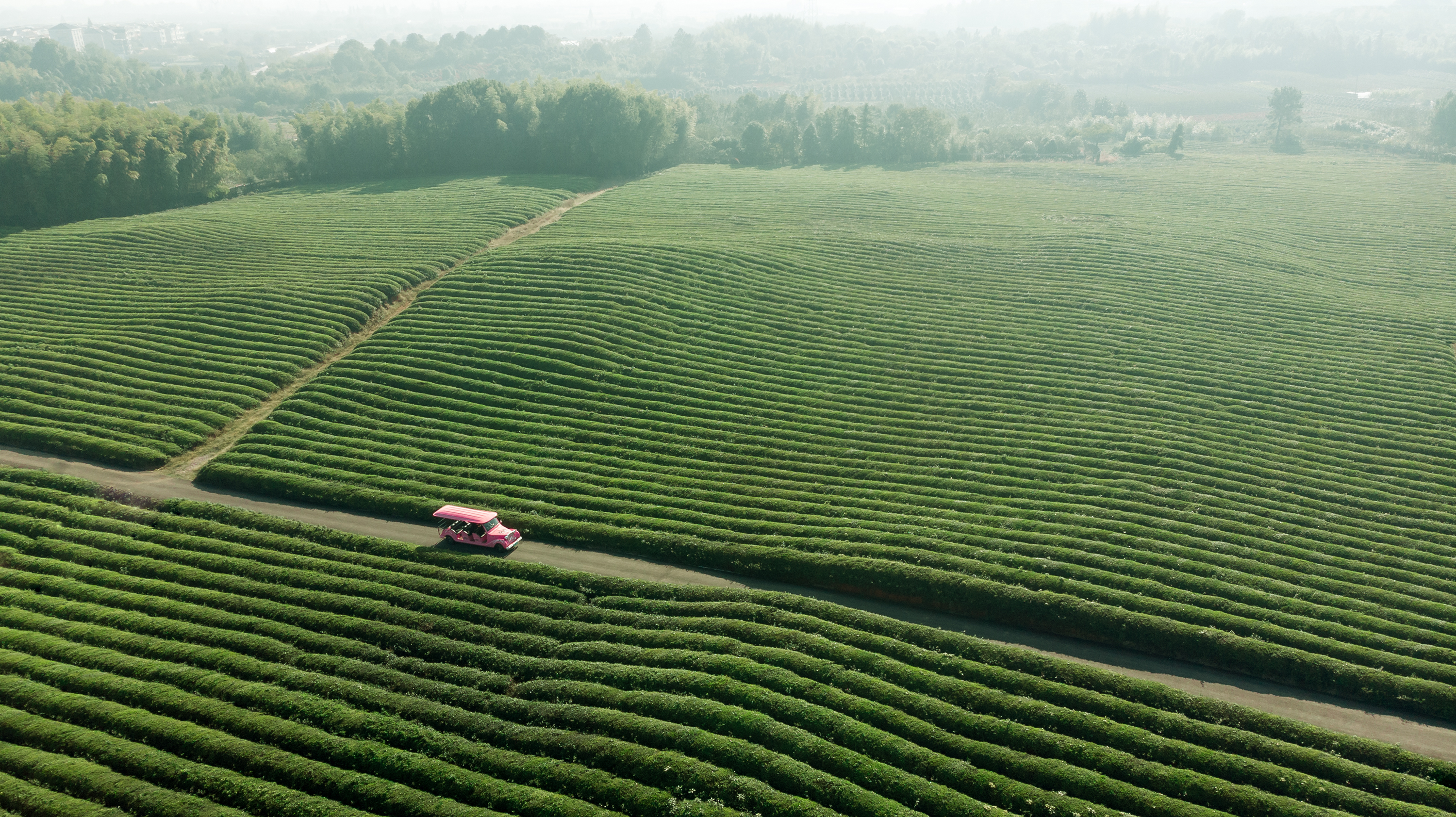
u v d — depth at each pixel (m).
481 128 115.12
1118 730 28.33
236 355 56.28
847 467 46.62
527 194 98.44
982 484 44.88
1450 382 57.03
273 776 26.03
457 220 86.88
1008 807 25.72
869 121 133.50
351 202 96.62
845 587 37.22
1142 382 56.66
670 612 34.34
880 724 28.61
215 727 27.70
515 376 54.66
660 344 59.50
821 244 81.88
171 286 67.56
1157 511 42.44
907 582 36.50
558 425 49.88
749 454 47.75
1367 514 42.88
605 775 26.05
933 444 49.12
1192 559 38.78
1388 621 34.84
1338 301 71.19
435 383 53.50
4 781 25.47
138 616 32.88
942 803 25.52
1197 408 53.34
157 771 26.02
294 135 153.62
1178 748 27.70
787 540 39.09
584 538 39.72
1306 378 57.44
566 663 30.80
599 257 71.69
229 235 80.44
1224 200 104.62
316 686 29.36
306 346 57.56
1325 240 89.12
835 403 53.78
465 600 34.81
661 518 41.22
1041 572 37.38
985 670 31.19
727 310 65.56
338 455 45.88
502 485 43.56
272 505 42.28
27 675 29.64
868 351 60.84
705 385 55.06
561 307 62.66
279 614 33.34
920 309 68.31
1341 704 31.36
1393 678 31.39
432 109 114.50
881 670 31.05
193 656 30.75
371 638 32.25
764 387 55.31
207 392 51.81
